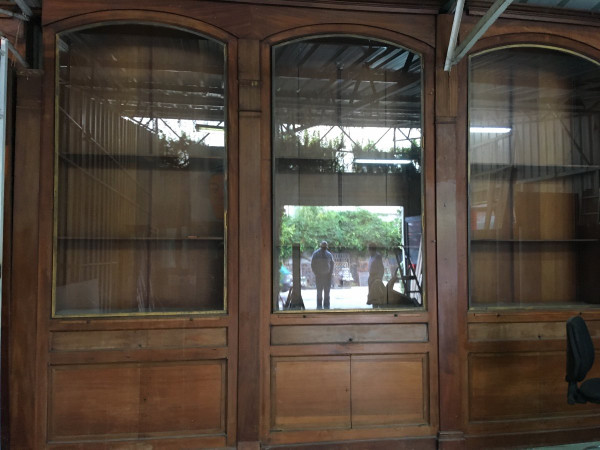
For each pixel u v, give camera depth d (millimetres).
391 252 2951
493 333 2926
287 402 2717
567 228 3299
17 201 2568
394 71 2998
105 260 2779
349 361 2770
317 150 2953
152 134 2848
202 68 2844
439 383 2805
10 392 2523
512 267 3174
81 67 2795
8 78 2564
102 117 2816
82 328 2590
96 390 2596
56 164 2631
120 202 2814
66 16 2648
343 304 2875
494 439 2877
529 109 3250
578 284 3277
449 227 2863
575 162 3318
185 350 2648
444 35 2910
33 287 2566
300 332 2748
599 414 3010
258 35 2781
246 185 2734
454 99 2914
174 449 2617
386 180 2998
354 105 2994
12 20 2674
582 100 3314
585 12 3066
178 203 2834
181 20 2730
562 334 2996
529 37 3025
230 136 2744
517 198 3217
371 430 2754
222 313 2697
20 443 2516
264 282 2729
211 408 2670
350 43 2928
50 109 2625
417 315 2820
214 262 2814
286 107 2918
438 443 2775
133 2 2695
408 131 2979
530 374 2955
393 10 2877
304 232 2896
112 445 2586
